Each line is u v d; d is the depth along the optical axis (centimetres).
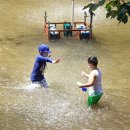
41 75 984
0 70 1154
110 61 1291
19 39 1517
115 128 757
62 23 1627
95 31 1666
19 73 1133
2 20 1783
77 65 1241
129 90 1006
